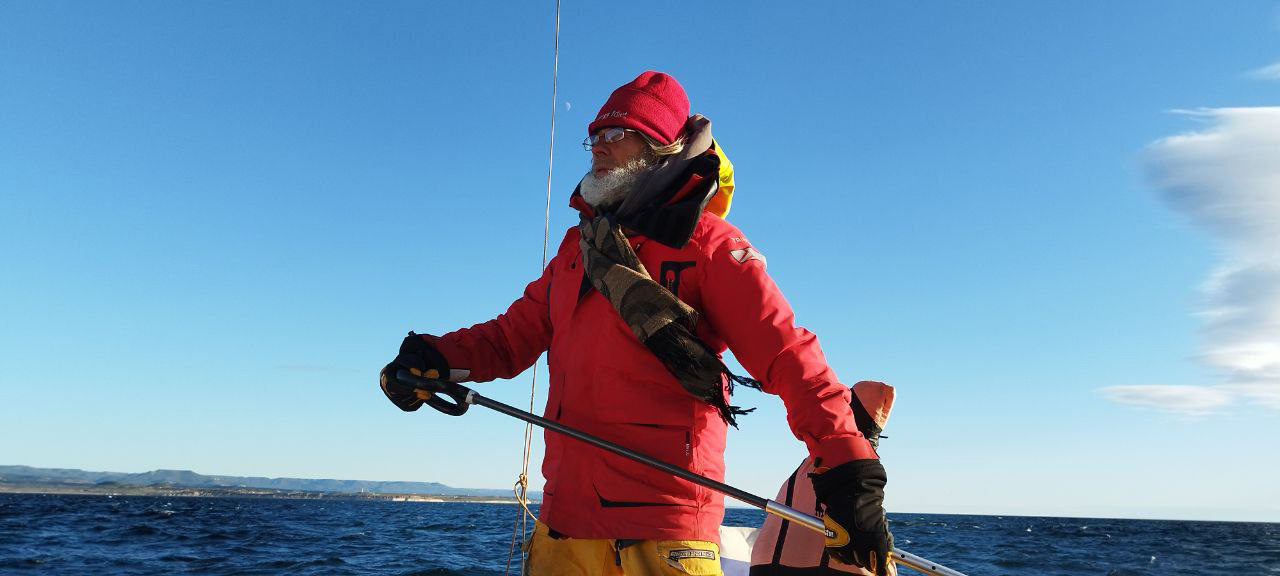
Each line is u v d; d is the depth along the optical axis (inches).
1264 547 1701.5
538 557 69.3
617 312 64.1
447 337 79.4
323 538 1115.3
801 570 98.7
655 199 67.0
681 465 63.0
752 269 62.9
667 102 71.6
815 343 61.6
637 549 61.9
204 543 967.6
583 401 65.7
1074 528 3235.7
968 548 1285.7
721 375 62.7
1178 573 962.1
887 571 54.7
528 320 81.4
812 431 58.2
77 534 1100.5
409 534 1272.1
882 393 108.3
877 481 56.0
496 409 68.8
